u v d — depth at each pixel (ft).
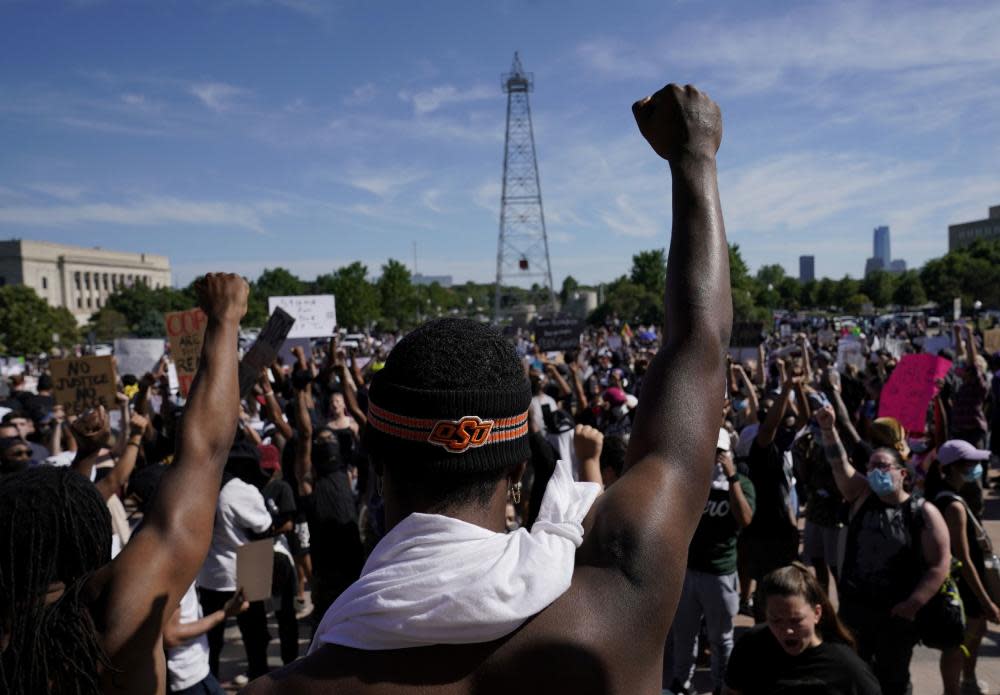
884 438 17.83
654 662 2.88
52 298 374.43
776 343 91.15
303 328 39.93
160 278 459.32
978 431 33.09
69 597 4.05
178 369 22.80
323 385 34.22
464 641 2.72
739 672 10.91
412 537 3.02
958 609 14.12
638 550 2.92
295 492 21.97
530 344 73.51
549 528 3.08
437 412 3.05
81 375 26.14
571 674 2.71
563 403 36.52
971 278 222.89
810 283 328.70
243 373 9.93
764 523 19.20
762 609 12.00
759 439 19.19
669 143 3.60
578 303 298.15
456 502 3.15
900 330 105.81
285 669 2.94
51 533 4.28
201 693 13.24
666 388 3.25
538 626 2.77
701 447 3.17
